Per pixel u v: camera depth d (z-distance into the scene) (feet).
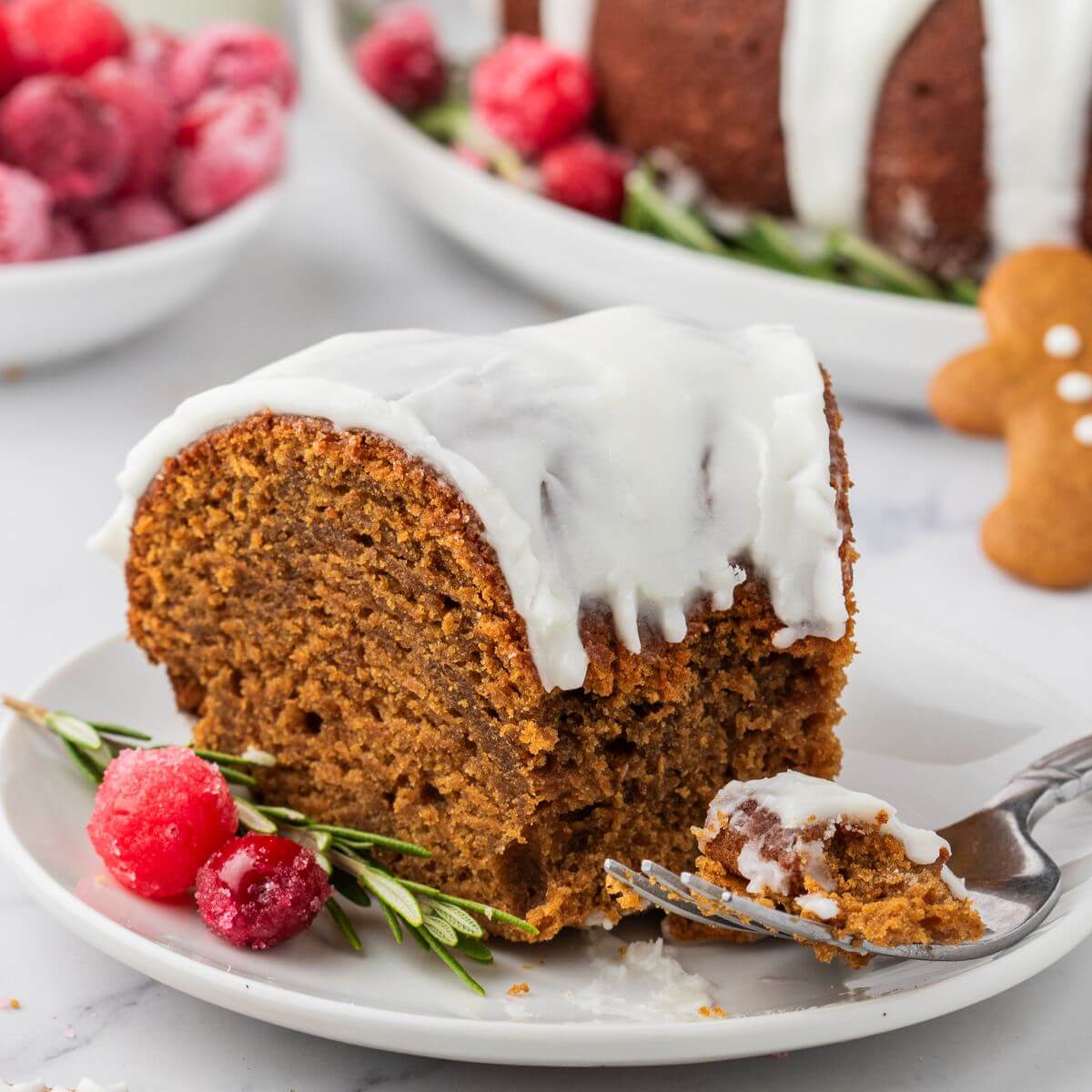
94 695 1.78
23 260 2.18
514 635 1.61
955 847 1.69
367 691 1.68
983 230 2.22
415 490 1.61
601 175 2.33
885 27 2.17
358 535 1.65
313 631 1.69
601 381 1.65
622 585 1.62
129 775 1.63
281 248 2.51
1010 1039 1.61
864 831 1.59
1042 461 2.05
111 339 2.27
